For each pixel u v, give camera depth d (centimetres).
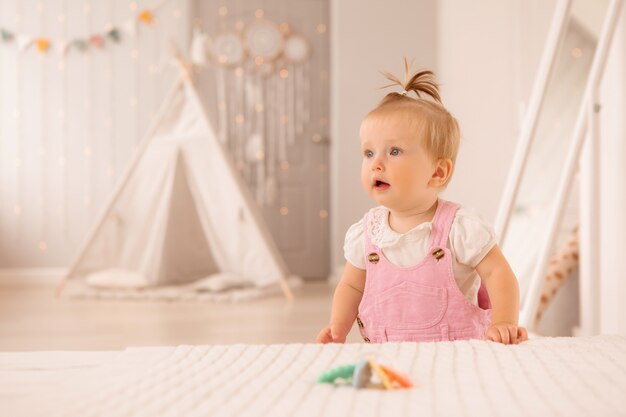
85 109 518
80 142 517
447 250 103
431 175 103
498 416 47
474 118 395
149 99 521
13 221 511
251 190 529
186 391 53
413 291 104
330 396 52
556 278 265
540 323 264
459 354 65
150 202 423
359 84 503
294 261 532
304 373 58
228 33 529
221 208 420
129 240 423
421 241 105
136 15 521
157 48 523
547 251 187
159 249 420
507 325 90
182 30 524
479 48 391
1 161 512
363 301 109
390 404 49
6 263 509
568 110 306
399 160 100
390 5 505
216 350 66
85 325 298
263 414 47
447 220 104
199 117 429
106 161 519
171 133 431
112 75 520
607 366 60
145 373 58
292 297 398
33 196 513
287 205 533
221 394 52
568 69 305
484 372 58
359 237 111
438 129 103
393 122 101
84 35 519
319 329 285
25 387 54
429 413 47
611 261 213
